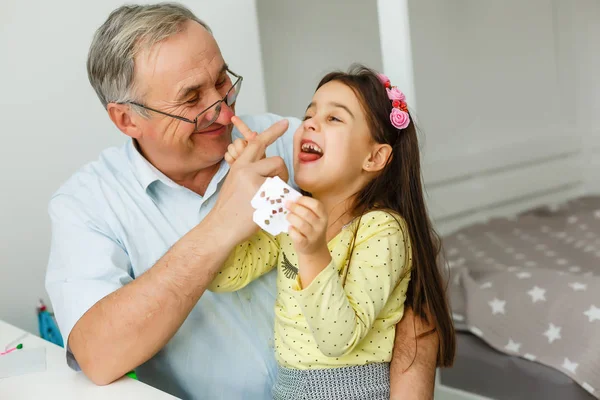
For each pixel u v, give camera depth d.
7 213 1.86
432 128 3.40
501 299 2.30
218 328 1.45
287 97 3.00
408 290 1.42
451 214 3.38
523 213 3.66
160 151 1.41
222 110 1.37
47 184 1.92
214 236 1.22
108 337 1.21
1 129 1.83
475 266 2.69
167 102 1.34
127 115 1.42
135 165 1.47
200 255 1.22
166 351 1.44
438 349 1.44
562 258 2.78
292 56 3.01
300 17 3.02
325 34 3.12
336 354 1.15
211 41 1.39
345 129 1.29
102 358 1.21
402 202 1.40
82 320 1.25
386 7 2.07
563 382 2.03
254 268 1.37
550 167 3.88
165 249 1.44
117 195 1.45
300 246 1.07
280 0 2.93
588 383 1.98
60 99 1.93
